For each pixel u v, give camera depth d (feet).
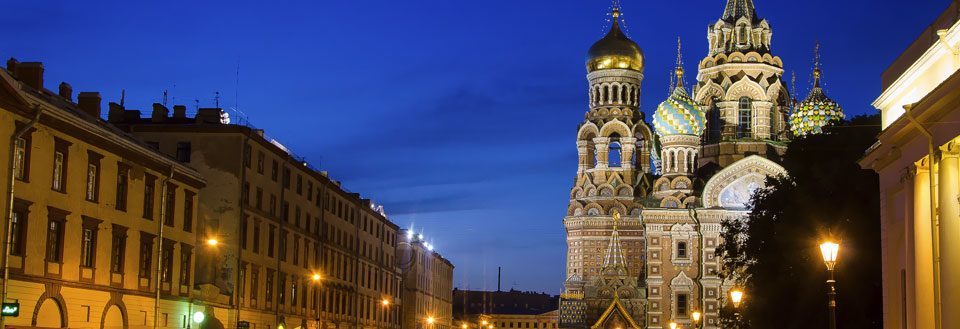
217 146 285.43
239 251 282.15
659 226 481.46
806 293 244.83
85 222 210.38
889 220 184.44
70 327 204.33
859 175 246.27
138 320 230.89
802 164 278.26
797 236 256.52
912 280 167.22
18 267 188.24
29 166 191.42
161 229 239.91
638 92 581.12
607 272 539.70
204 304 263.29
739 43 538.88
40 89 229.04
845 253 238.68
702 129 509.35
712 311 471.21
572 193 578.66
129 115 302.45
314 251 358.23
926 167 161.79
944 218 147.54
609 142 577.02
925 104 151.84
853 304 236.02
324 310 371.56
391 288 491.31
